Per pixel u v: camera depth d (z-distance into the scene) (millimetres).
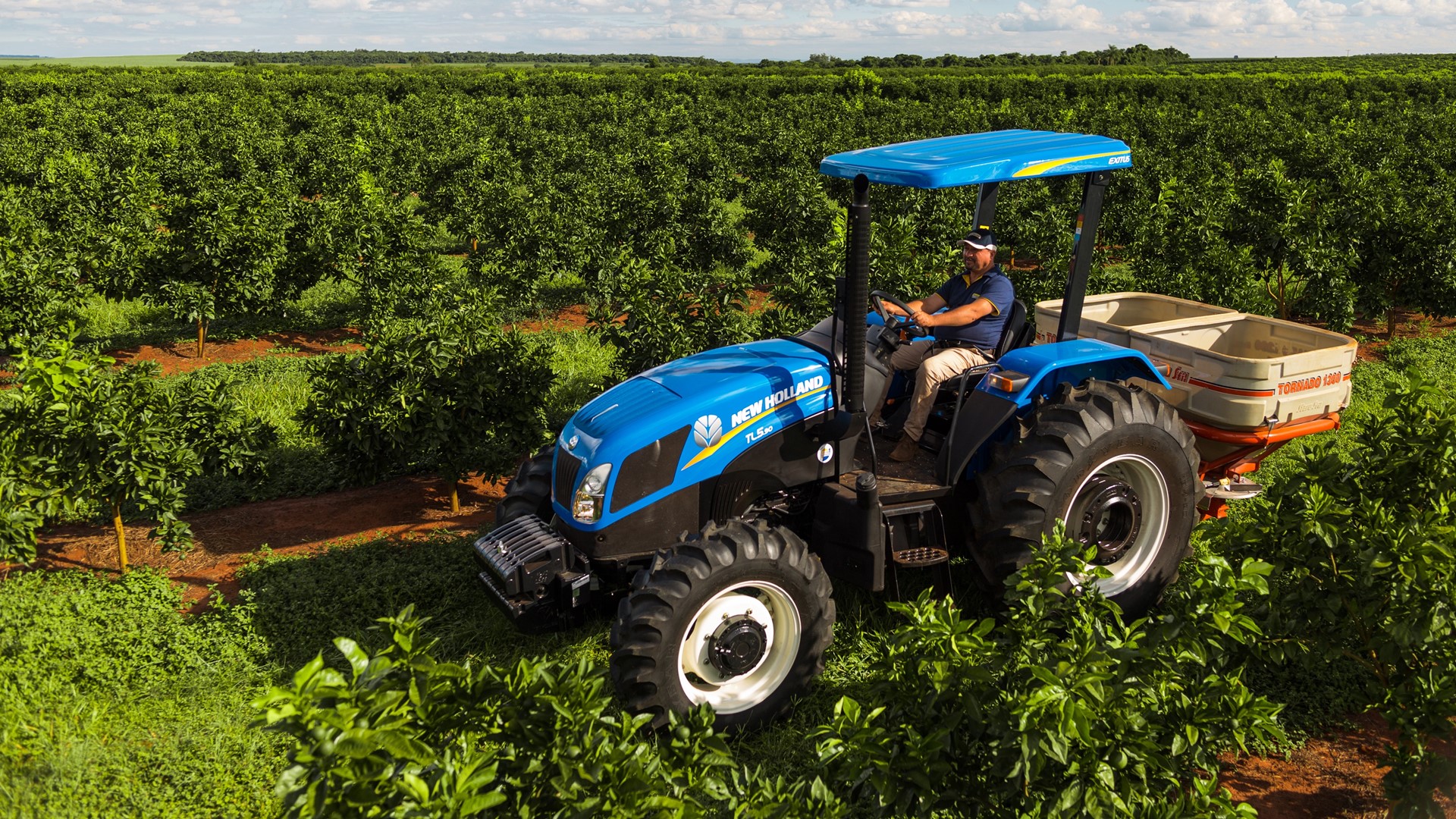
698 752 3072
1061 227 15320
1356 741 4590
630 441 4691
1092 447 4941
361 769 2520
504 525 5078
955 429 5031
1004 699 3188
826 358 5160
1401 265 12164
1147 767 3410
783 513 5152
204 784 4203
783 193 16562
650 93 58281
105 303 14289
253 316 13758
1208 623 3564
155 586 5906
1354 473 4508
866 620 5438
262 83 55000
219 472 7484
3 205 14047
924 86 56531
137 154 25094
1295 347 6398
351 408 7082
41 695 4758
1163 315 7227
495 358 7430
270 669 5121
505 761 2879
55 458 5836
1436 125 32438
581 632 5414
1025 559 4875
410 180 23344
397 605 5773
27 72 66000
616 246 15250
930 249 15031
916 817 3127
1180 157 24000
